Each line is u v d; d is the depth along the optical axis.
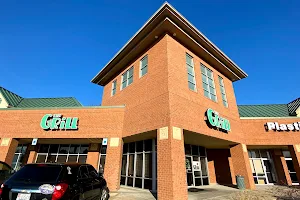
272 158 20.17
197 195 11.05
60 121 14.00
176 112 10.26
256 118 17.59
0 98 25.77
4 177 8.38
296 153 15.95
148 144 13.73
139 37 13.74
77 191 5.44
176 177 8.77
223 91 16.58
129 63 16.38
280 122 17.28
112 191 11.81
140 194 10.73
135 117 12.78
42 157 17.00
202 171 16.33
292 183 19.03
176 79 11.34
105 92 19.67
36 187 4.77
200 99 12.76
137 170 13.98
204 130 11.88
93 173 7.41
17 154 17.66
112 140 13.62
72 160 16.75
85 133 13.88
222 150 20.12
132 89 14.28
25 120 14.38
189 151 15.59
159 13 11.73
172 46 12.31
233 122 15.88
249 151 20.66
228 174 19.05
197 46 14.02
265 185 18.12
